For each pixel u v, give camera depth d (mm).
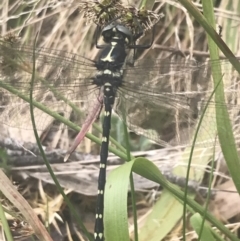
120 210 376
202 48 508
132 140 491
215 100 402
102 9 401
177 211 461
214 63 399
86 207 478
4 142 479
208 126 412
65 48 509
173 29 510
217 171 475
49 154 482
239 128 433
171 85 409
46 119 430
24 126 429
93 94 420
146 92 411
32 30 518
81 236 469
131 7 403
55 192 481
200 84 407
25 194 479
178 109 411
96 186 478
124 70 414
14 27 522
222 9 501
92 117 414
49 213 471
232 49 492
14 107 428
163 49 505
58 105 426
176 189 403
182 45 510
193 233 458
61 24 514
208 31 385
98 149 497
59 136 496
